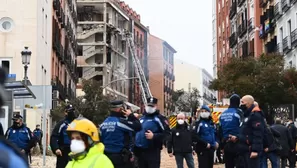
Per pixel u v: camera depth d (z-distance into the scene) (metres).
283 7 44.22
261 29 51.78
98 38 80.94
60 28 49.25
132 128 10.97
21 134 15.15
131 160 11.05
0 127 11.21
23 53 23.66
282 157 18.16
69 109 12.23
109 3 81.38
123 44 89.38
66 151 12.20
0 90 2.64
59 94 46.59
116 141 10.83
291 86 37.34
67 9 55.09
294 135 19.56
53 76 44.22
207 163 14.54
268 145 13.04
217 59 78.88
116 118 10.92
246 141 11.68
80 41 80.38
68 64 54.88
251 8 56.47
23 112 24.48
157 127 12.49
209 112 14.65
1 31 35.38
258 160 11.59
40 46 36.91
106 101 44.56
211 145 14.52
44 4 38.97
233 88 38.75
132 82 92.12
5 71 2.68
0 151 2.59
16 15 35.53
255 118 11.52
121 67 88.00
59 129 12.18
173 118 41.44
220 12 76.75
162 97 108.56
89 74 79.69
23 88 19.19
